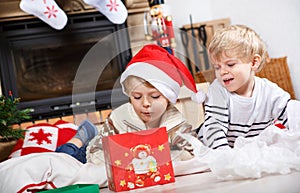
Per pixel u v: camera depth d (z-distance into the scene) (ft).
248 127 4.86
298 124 4.42
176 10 12.66
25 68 11.19
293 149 3.15
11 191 3.10
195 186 2.67
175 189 2.64
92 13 11.35
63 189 2.70
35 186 3.11
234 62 4.36
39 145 5.92
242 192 2.27
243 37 4.40
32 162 3.21
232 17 12.16
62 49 11.38
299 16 9.76
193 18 12.76
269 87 4.80
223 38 4.32
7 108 5.02
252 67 4.60
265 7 10.76
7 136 5.14
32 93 11.21
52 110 10.98
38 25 11.20
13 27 11.13
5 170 3.23
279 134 3.19
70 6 11.14
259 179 2.66
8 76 11.05
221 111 3.18
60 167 3.25
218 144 3.37
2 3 10.91
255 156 2.82
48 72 11.32
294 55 10.05
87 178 3.21
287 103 4.65
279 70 9.90
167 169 2.94
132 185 2.88
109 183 3.02
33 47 11.21
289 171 2.76
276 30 10.56
